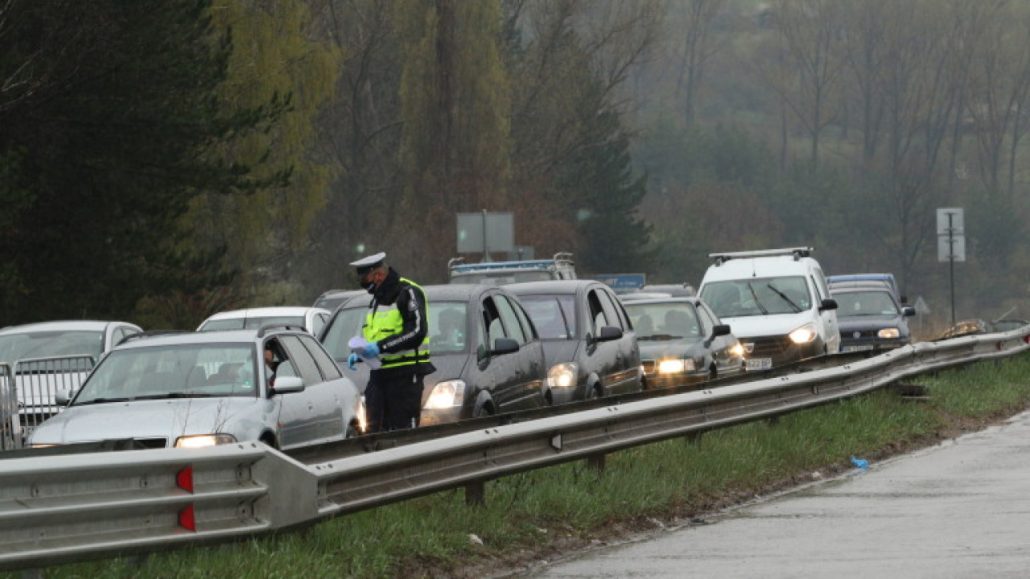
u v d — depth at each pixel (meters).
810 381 51.56
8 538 22.78
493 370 46.41
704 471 41.03
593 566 30.12
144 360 40.09
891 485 41.84
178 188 92.25
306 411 40.22
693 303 69.50
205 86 92.00
